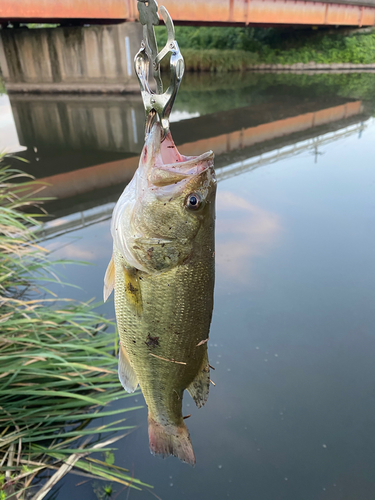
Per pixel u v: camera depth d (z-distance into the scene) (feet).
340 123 11.03
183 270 1.32
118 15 14.20
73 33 15.53
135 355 1.42
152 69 1.18
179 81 1.18
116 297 1.41
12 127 11.80
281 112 12.76
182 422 1.52
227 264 4.26
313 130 10.43
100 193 6.72
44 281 3.90
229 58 23.48
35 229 4.89
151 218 1.30
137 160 8.74
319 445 2.49
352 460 2.40
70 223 5.32
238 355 3.13
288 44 24.27
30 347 2.72
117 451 2.44
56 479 2.17
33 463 2.18
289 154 8.40
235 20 16.30
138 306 1.35
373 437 2.52
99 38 15.28
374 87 16.80
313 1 18.88
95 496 2.20
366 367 2.99
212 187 1.32
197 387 1.47
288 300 3.71
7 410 2.33
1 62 17.28
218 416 2.68
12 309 3.02
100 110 13.71
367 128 10.17
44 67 16.67
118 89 15.99
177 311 1.34
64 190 6.87
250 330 3.37
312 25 21.67
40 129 11.59
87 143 10.16
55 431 2.49
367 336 3.26
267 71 24.18
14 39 16.60
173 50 1.14
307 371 2.98
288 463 2.40
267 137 10.01
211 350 3.17
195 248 1.31
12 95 17.19
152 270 1.32
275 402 2.76
